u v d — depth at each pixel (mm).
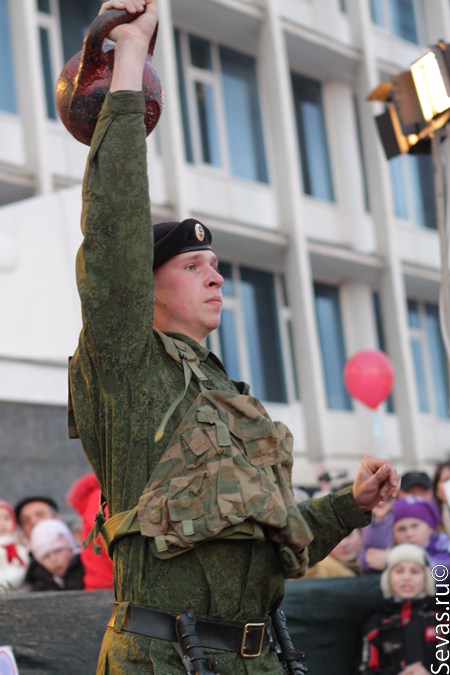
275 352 29875
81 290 4508
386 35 33781
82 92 4746
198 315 4875
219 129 29156
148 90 4793
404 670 8883
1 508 10438
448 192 8727
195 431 4500
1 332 10680
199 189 28219
